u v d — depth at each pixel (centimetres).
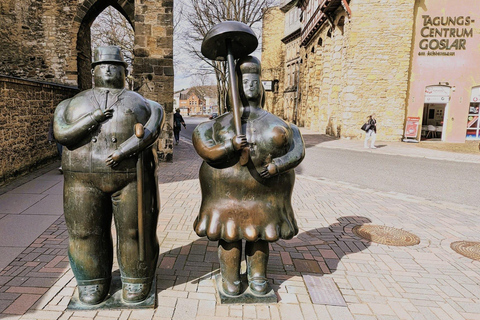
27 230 469
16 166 812
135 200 270
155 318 279
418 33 1833
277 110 4331
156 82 1127
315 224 533
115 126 257
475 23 1823
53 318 275
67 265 368
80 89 1480
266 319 284
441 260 414
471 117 1961
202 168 290
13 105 796
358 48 1759
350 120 1834
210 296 315
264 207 279
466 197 741
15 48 1364
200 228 285
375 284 350
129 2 1264
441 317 296
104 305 288
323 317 290
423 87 1873
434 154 1398
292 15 3788
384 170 1054
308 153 1407
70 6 1393
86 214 268
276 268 379
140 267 288
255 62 278
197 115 8450
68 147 261
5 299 301
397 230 514
